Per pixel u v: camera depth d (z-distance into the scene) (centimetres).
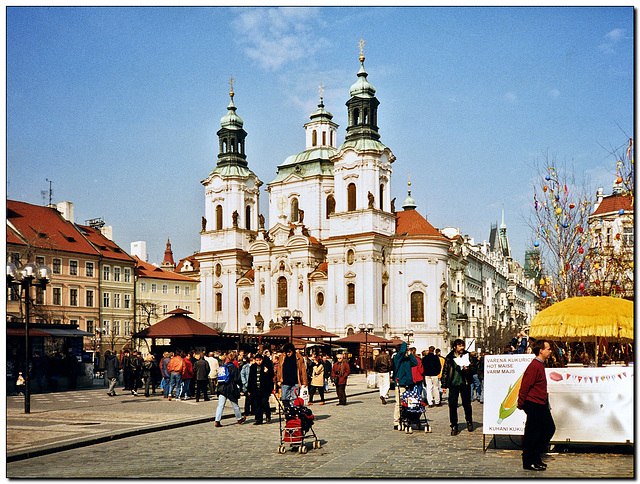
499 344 13775
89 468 1792
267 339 7144
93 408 3397
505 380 1967
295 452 2012
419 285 10494
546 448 1945
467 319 13400
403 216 11144
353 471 1684
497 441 2178
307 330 6694
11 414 3092
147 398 4053
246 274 11675
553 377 1956
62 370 4947
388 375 3884
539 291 4831
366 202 10381
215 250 11875
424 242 10512
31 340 4703
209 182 12119
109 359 4281
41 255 8988
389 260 10606
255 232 12019
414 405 2425
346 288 10356
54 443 2145
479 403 3678
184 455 1981
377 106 10950
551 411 1945
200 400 3884
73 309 9512
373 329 10012
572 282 4381
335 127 12219
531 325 2303
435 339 10425
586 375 1933
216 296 11900
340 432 2489
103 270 10219
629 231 4956
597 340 2564
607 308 2153
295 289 10856
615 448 1998
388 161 10806
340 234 10519
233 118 12188
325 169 11538
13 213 9256
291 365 2777
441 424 2692
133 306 10762
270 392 2777
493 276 16825
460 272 13100
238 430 2595
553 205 4441
